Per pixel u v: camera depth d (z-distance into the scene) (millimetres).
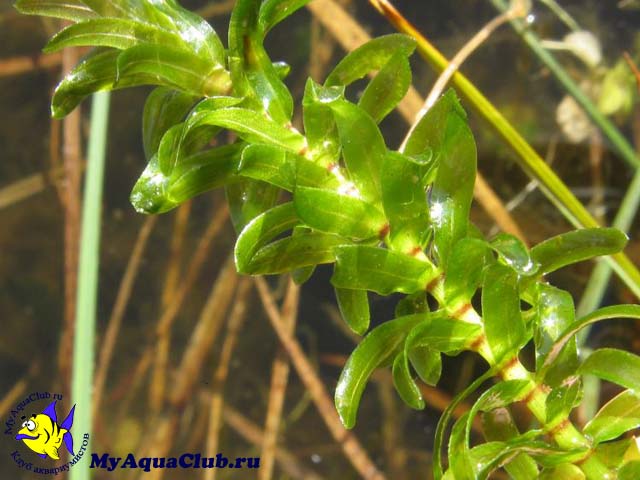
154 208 109
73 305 363
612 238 106
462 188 107
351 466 336
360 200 106
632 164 242
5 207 429
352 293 114
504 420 114
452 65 185
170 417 359
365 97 114
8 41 421
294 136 110
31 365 408
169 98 118
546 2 305
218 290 363
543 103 303
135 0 113
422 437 327
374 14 324
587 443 109
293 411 353
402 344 109
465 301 109
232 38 110
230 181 113
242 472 342
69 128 368
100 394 371
